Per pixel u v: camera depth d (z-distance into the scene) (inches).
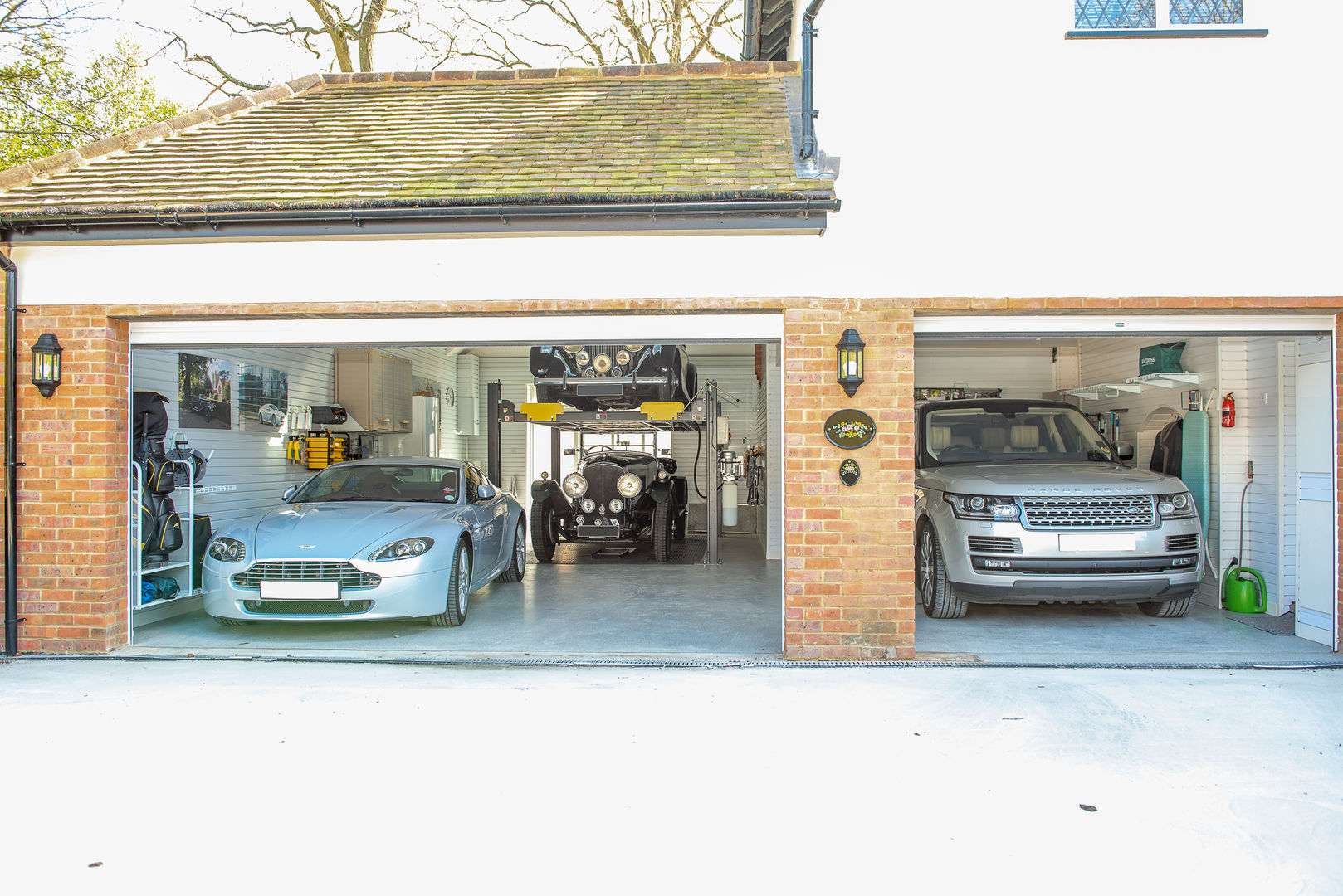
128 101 651.5
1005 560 240.8
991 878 107.2
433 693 187.2
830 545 213.6
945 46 216.2
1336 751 151.2
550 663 213.3
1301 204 215.2
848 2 220.2
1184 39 216.2
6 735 159.3
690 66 304.2
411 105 288.4
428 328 228.4
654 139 245.3
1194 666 207.3
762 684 193.9
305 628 257.6
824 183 207.6
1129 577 239.1
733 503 532.4
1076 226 214.5
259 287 221.5
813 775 139.8
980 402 315.6
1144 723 165.5
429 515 263.7
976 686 191.0
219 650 228.2
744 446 597.9
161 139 263.7
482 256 219.0
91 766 143.9
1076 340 374.3
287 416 353.4
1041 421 306.7
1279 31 216.1
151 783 136.6
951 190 214.7
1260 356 271.4
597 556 442.6
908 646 213.5
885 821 123.0
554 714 171.5
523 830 120.2
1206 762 145.6
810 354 214.5
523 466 599.2
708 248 216.4
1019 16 216.4
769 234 215.0
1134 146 215.3
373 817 124.2
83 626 222.5
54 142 583.8
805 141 214.4
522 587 336.5
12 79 553.9
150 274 222.8
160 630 255.4
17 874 108.3
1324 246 214.4
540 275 218.7
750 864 110.6
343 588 233.1
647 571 383.6
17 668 208.7
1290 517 259.0
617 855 113.0
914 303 213.8
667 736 158.6
